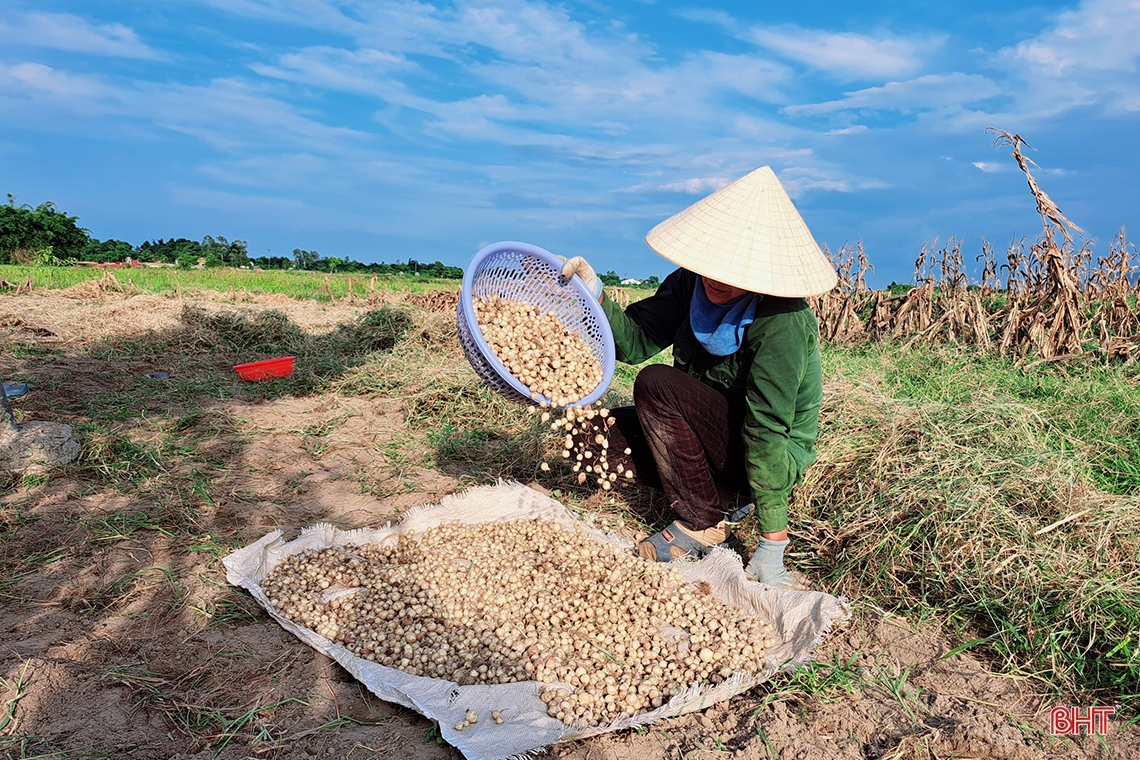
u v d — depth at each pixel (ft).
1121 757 7.06
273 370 22.49
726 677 8.27
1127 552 9.86
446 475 14.79
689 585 10.35
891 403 14.42
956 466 11.62
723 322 9.68
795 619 9.07
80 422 16.46
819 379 10.04
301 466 14.88
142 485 13.12
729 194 9.28
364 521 12.46
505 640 8.74
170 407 18.79
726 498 11.63
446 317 29.14
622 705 7.71
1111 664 8.24
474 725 7.09
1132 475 12.81
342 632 8.89
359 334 28.71
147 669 7.91
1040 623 8.89
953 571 9.89
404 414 18.80
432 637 8.83
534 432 16.60
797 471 9.97
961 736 7.19
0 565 10.06
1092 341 23.40
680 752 7.07
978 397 15.38
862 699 7.94
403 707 7.55
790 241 9.11
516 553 11.03
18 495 12.40
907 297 28.32
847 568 10.61
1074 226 22.77
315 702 7.60
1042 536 10.24
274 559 10.40
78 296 43.52
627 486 14.03
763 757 7.02
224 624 8.93
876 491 11.78
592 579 10.37
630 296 34.27
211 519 12.00
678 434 10.51
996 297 29.22
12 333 27.63
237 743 6.92
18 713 6.96
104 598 9.39
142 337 28.04
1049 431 14.88
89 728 6.88
